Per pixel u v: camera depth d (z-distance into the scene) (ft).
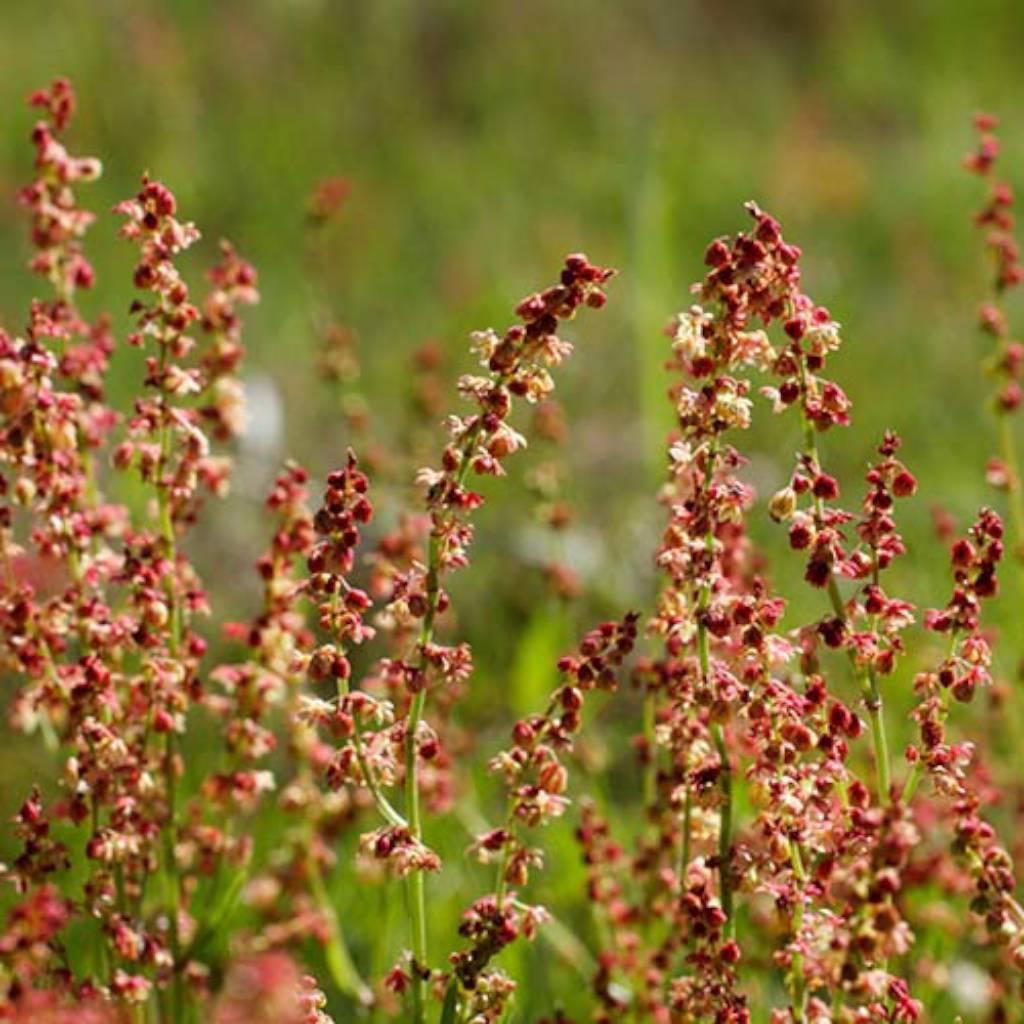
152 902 20.39
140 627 17.56
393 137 64.75
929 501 36.11
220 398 19.86
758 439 40.65
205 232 54.29
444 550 15.40
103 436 19.71
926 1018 19.44
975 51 74.43
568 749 15.55
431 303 51.21
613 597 32.01
